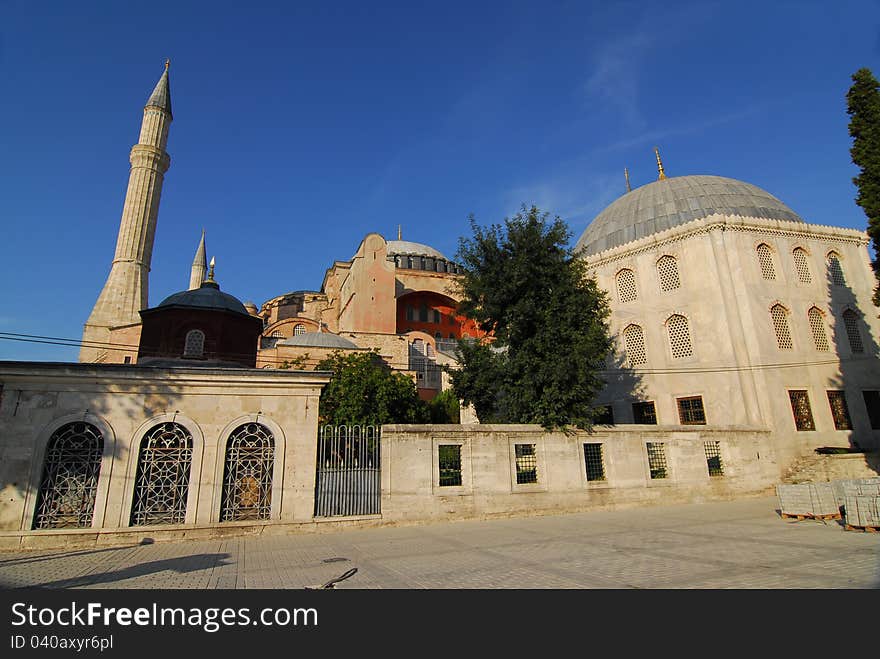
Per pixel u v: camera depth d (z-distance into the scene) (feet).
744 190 109.09
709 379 90.63
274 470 50.06
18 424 45.21
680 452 70.90
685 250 97.40
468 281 74.43
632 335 102.68
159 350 96.78
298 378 52.34
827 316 95.04
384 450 54.49
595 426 66.13
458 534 46.14
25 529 43.47
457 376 73.36
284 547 41.57
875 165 64.54
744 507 63.46
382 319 140.97
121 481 46.39
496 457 59.31
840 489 52.42
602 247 113.80
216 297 104.22
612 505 63.93
